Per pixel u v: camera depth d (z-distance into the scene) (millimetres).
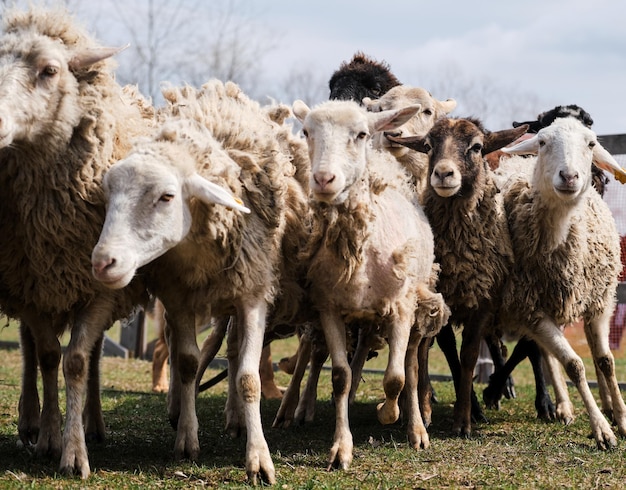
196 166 7449
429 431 9789
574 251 9453
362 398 12727
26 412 8555
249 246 7773
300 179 8914
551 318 9641
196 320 8664
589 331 10344
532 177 9664
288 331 10375
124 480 7133
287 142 9094
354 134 7750
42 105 7395
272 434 9625
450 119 9727
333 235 7812
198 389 11695
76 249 7648
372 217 7844
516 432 9805
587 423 10547
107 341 17781
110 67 8000
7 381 13359
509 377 12969
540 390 11133
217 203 7160
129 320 9328
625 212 13305
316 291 8227
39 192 7551
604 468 7797
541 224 9406
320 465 7828
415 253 8328
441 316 8750
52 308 7887
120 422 10031
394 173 9156
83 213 7668
